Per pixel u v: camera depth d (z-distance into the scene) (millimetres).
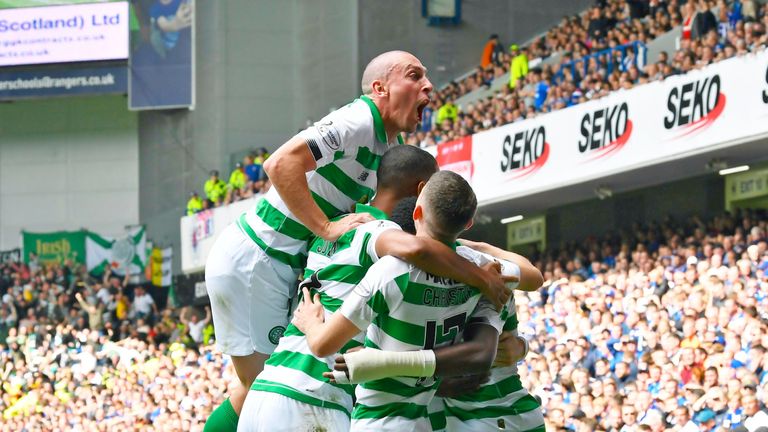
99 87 31469
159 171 32125
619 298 14766
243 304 5379
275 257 5328
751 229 15695
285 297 5426
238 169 25672
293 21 31344
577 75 21062
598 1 25812
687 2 20938
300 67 31250
